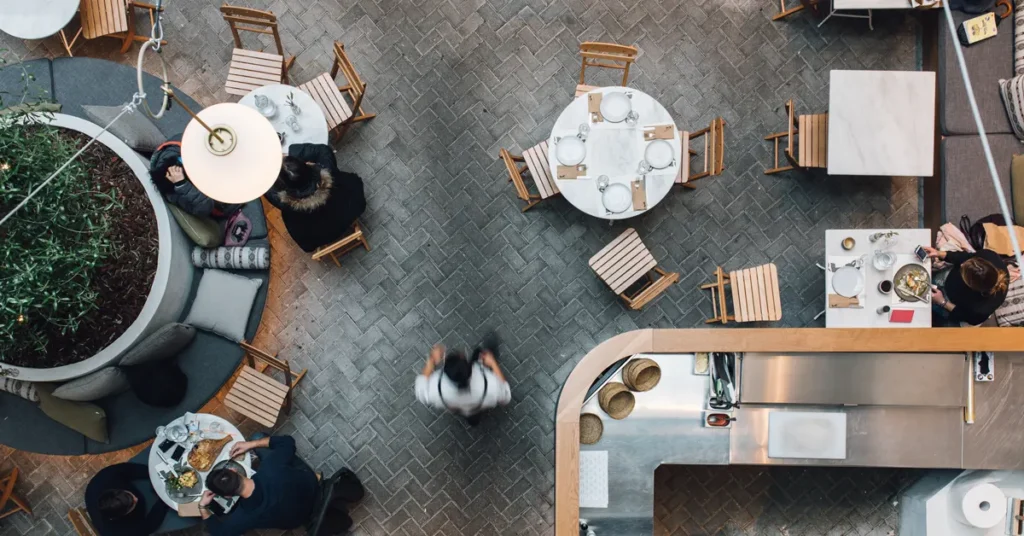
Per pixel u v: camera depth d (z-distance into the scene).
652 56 6.68
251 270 6.29
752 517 6.48
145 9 6.63
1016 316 5.96
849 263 5.57
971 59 6.29
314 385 6.40
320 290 6.46
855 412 5.27
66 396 5.55
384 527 6.32
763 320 5.88
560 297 6.49
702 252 6.55
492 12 6.69
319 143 5.65
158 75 6.54
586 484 5.31
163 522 5.78
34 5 5.97
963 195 6.23
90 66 6.38
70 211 4.85
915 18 6.72
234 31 5.91
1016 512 5.44
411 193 6.55
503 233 6.53
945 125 6.33
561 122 5.60
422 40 6.67
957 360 5.18
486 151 6.59
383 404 6.40
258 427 6.38
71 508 6.12
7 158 4.50
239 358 6.25
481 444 6.37
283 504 5.14
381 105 6.62
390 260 6.50
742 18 6.73
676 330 5.12
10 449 6.33
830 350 5.13
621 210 5.57
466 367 4.98
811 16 6.73
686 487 6.50
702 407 5.29
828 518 6.48
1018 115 6.09
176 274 5.86
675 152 5.58
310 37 6.66
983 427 5.26
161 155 5.40
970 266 5.53
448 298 6.48
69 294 5.01
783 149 6.64
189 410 6.20
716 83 6.68
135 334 5.66
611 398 5.15
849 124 5.74
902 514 6.42
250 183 3.14
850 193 6.62
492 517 6.33
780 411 5.25
